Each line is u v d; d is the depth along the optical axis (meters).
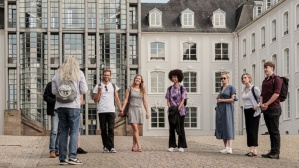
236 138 29.84
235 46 67.25
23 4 63.62
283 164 15.80
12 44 64.19
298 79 49.31
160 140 30.50
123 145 24.56
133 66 65.00
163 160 16.56
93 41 64.38
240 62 66.44
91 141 28.67
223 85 19.62
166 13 69.25
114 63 64.06
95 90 19.33
